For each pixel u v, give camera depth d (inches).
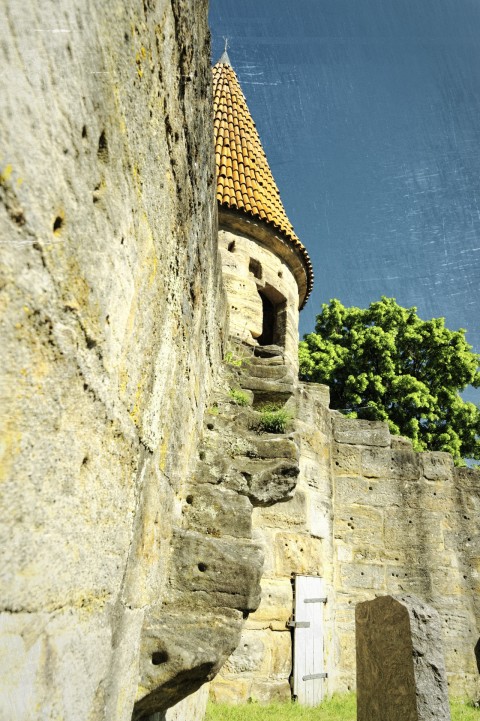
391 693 181.8
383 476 366.9
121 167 67.3
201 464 146.7
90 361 59.6
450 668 336.2
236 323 411.5
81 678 59.5
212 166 159.3
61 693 54.1
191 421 142.1
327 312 810.8
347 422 377.7
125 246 70.1
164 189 91.6
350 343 770.8
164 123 89.7
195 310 140.5
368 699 192.1
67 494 54.4
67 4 50.8
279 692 273.9
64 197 51.6
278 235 453.7
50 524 50.7
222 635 103.7
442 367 753.6
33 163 45.6
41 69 46.6
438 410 724.0
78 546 57.8
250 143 511.5
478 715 295.0
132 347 76.0
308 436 337.7
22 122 43.9
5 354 42.5
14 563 44.6
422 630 182.2
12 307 43.4
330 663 306.0
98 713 65.9
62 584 53.9
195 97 116.7
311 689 283.7
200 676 98.0
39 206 46.7
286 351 452.4
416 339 754.8
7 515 43.3
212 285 182.7
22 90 43.8
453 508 372.2
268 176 501.0
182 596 109.4
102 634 66.8
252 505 147.9
